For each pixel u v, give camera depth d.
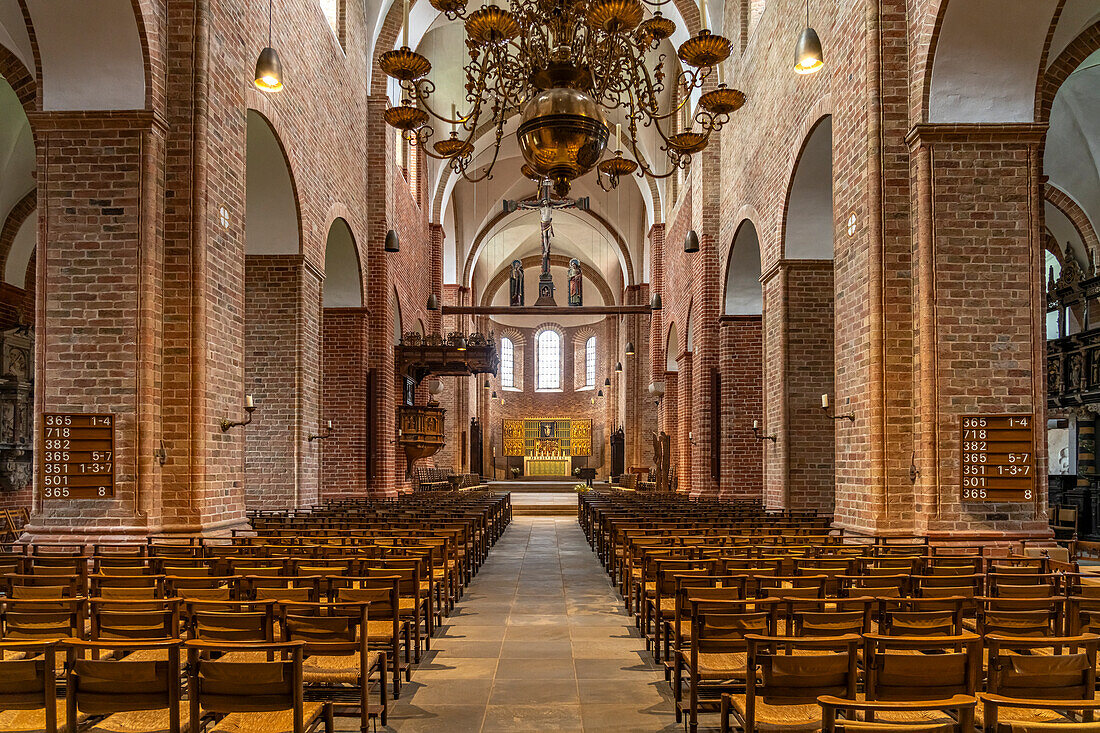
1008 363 10.09
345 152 19.09
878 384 10.40
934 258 10.17
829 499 15.79
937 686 4.16
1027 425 9.86
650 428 39.19
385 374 21.69
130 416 9.61
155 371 9.80
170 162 10.17
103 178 9.80
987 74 10.13
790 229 15.63
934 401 10.05
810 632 5.13
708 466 21.38
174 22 10.30
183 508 9.86
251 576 6.57
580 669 7.09
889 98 10.59
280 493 15.21
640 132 30.38
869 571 7.28
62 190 9.80
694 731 5.31
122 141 9.84
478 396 46.12
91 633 5.39
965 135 10.21
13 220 18.12
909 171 10.53
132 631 5.38
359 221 20.64
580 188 38.44
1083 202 19.03
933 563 7.86
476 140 31.61
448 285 39.06
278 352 15.37
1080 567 11.40
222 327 10.84
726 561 7.51
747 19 19.12
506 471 48.97
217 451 10.54
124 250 9.75
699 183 22.81
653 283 33.50
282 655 5.34
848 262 11.53
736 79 19.83
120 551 8.46
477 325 45.16
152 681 4.16
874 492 10.37
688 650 6.20
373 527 11.68
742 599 5.67
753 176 17.98
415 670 7.06
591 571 13.52
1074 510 16.72
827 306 15.84
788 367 15.84
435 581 9.06
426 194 32.28
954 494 9.92
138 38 9.68
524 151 9.01
